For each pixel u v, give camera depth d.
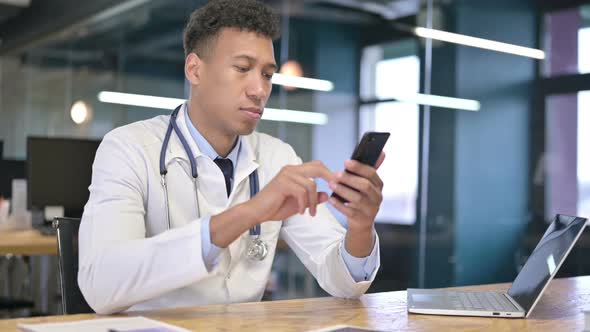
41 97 6.86
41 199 3.20
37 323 1.07
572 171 5.25
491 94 5.56
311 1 5.87
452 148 5.62
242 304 1.29
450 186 5.59
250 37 1.35
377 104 5.81
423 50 5.71
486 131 5.57
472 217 5.57
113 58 6.70
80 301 1.37
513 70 5.51
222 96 1.36
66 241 1.39
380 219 5.64
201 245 1.13
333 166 5.86
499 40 5.55
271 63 1.36
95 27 6.76
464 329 1.08
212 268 1.15
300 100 5.86
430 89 5.67
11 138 6.86
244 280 1.46
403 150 5.69
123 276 1.13
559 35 5.34
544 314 1.22
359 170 1.19
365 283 1.36
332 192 1.22
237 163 1.52
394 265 5.60
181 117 1.50
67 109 6.84
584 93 5.21
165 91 6.52
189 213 1.45
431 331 1.06
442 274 5.56
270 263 1.51
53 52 6.87
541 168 5.39
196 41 1.40
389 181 5.66
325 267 1.43
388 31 5.81
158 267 1.13
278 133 5.83
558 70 5.34
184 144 1.46
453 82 5.63
